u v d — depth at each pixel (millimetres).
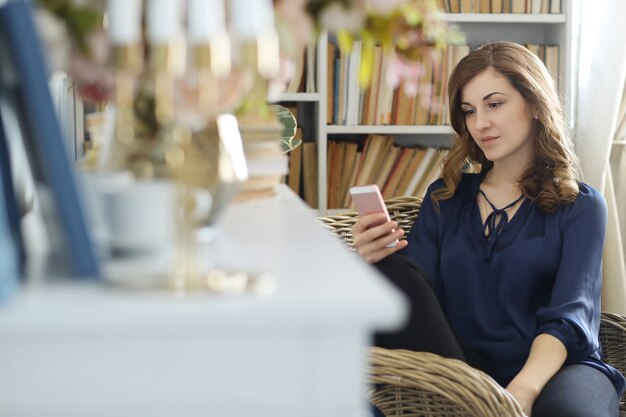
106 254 1011
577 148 4027
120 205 966
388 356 1735
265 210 1507
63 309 771
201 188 921
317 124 3975
